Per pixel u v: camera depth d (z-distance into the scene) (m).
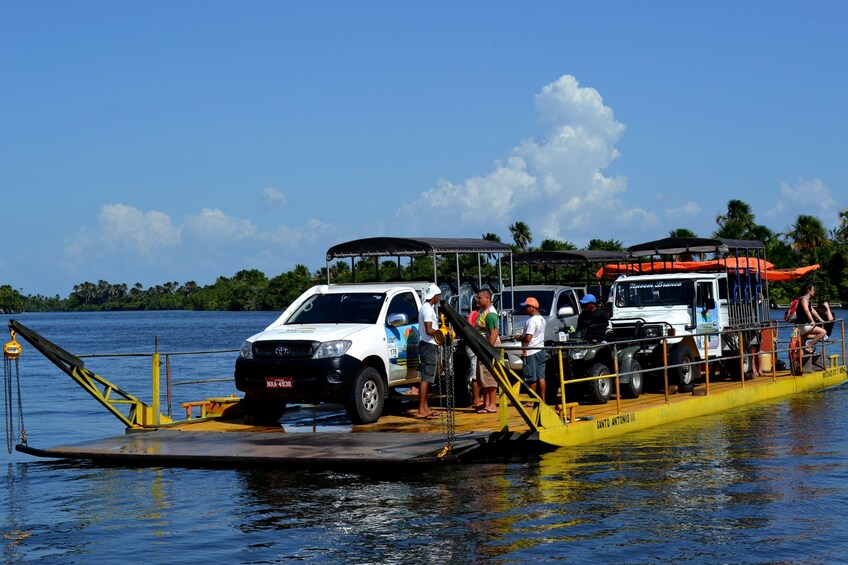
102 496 11.75
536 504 10.83
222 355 55.56
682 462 13.09
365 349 14.82
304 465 12.47
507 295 21.23
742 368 19.42
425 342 15.26
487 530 9.81
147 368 42.06
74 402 26.14
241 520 10.42
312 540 9.60
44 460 14.42
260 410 15.88
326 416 16.69
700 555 8.93
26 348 70.50
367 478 12.27
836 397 20.56
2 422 21.19
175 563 9.03
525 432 13.65
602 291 24.52
